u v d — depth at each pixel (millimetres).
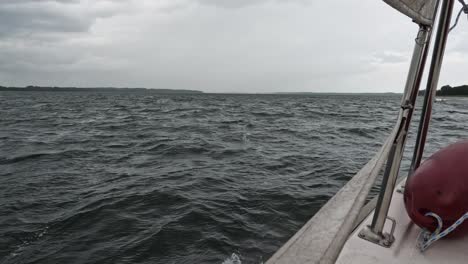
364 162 9328
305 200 5926
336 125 20438
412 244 1890
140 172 8164
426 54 1609
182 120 23781
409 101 1642
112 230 4844
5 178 7668
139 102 61562
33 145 12531
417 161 2188
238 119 24578
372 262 1715
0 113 31109
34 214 5453
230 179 7387
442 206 1770
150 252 4230
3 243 4520
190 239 4516
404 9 1248
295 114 30453
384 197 1835
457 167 1803
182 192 6395
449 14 1776
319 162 9281
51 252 4289
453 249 1832
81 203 5914
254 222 5023
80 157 10133
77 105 48062
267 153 10695
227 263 3969
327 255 928
